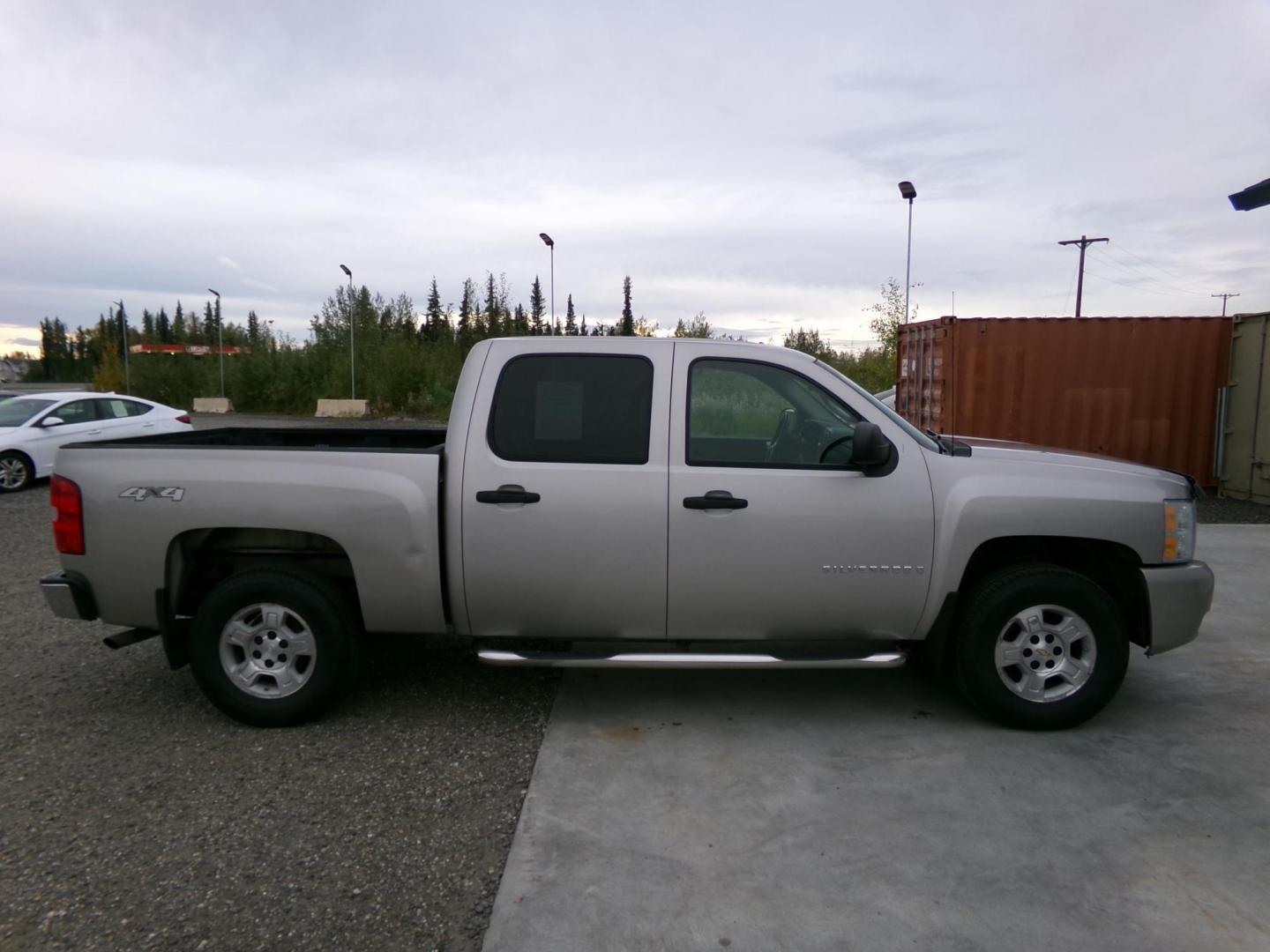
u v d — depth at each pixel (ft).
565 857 10.86
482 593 14.21
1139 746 14.03
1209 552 27.94
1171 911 9.77
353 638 14.62
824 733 14.55
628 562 14.03
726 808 12.04
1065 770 13.19
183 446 14.75
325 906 9.87
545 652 14.44
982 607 14.16
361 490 14.05
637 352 14.53
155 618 14.57
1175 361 37.65
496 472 14.06
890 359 68.95
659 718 15.19
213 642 14.38
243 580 14.29
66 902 9.92
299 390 101.96
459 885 10.28
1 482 42.45
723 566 14.03
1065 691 14.40
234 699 14.49
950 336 37.63
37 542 30.55
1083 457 15.30
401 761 13.48
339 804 12.15
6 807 12.05
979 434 37.81
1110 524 14.15
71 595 14.53
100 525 14.34
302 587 14.26
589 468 14.03
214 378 109.09
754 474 14.06
